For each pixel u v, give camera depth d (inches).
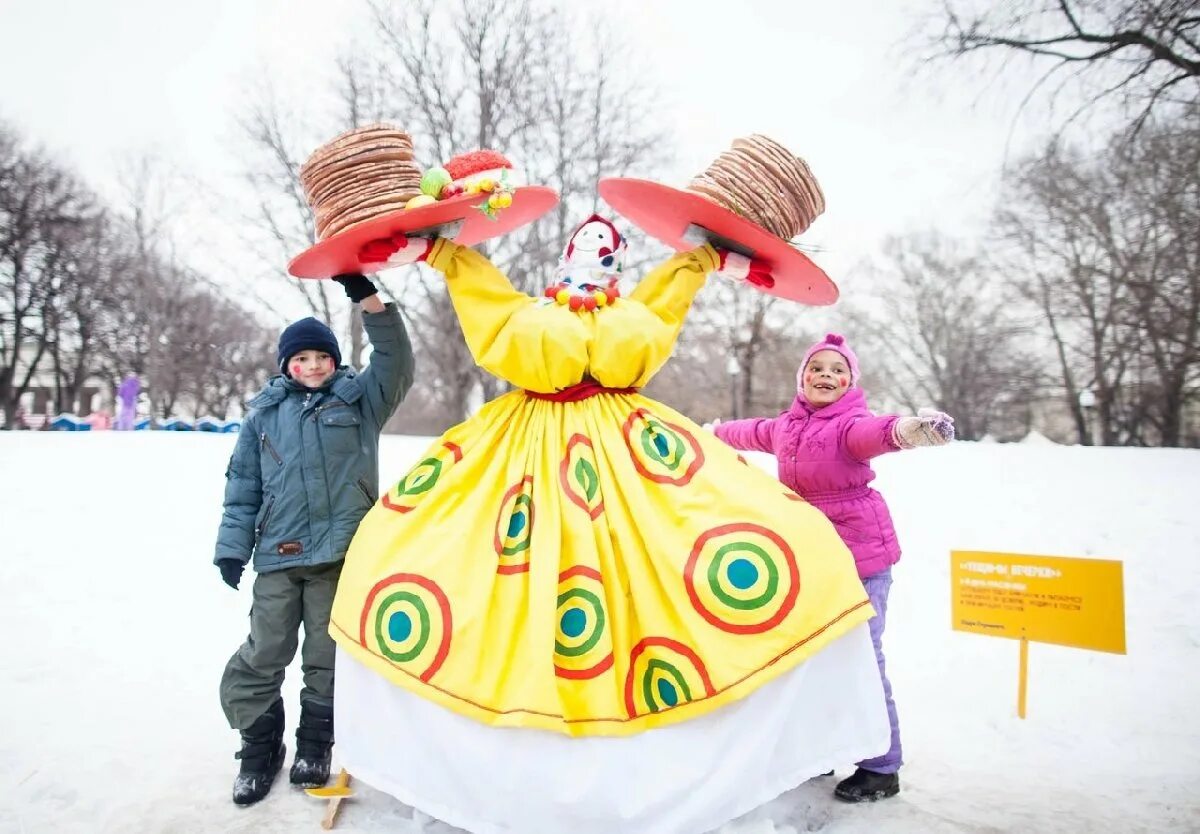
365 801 114.3
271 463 120.5
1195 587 211.5
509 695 97.4
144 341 1525.6
